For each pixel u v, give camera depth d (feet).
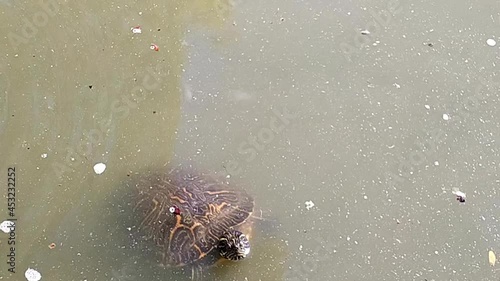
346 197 4.49
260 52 5.18
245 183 4.51
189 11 5.42
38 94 4.88
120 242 4.24
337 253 4.27
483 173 4.62
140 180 4.47
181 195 4.26
